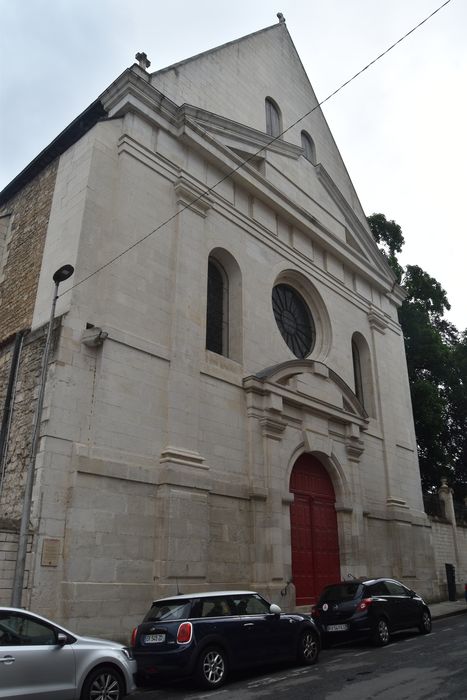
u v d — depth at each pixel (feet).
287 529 51.21
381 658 34.01
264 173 63.87
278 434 53.31
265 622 31.17
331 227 74.13
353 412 65.00
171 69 55.88
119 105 49.96
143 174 48.98
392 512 67.21
